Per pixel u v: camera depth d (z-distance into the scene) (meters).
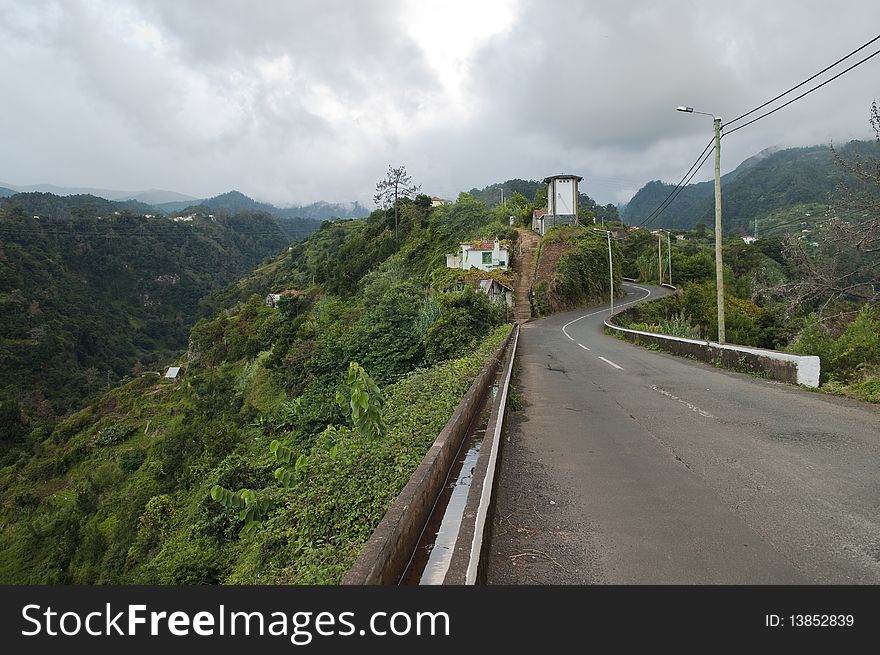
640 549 3.88
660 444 6.89
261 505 7.32
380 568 2.87
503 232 62.28
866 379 11.20
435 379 10.97
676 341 19.94
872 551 3.78
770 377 12.69
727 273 57.66
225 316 65.69
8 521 34.06
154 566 12.20
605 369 15.51
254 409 32.09
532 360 18.38
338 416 19.97
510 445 7.00
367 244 75.06
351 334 28.42
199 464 23.17
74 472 38.62
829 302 17.62
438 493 4.75
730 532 4.14
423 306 27.62
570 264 54.38
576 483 5.43
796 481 5.30
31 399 54.28
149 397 50.22
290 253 115.69
